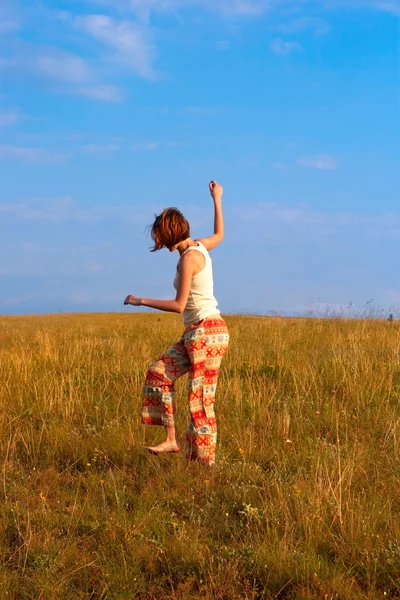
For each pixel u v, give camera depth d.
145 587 3.49
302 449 5.54
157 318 19.53
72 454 5.63
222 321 5.08
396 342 10.80
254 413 6.53
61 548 3.83
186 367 5.10
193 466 5.06
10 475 5.12
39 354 10.34
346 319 15.70
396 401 7.11
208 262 5.05
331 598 3.26
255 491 4.60
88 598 3.37
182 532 3.94
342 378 7.81
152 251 5.11
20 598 3.40
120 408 7.04
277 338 11.89
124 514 4.21
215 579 3.47
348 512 4.04
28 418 6.75
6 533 4.08
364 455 5.32
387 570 3.53
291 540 3.79
